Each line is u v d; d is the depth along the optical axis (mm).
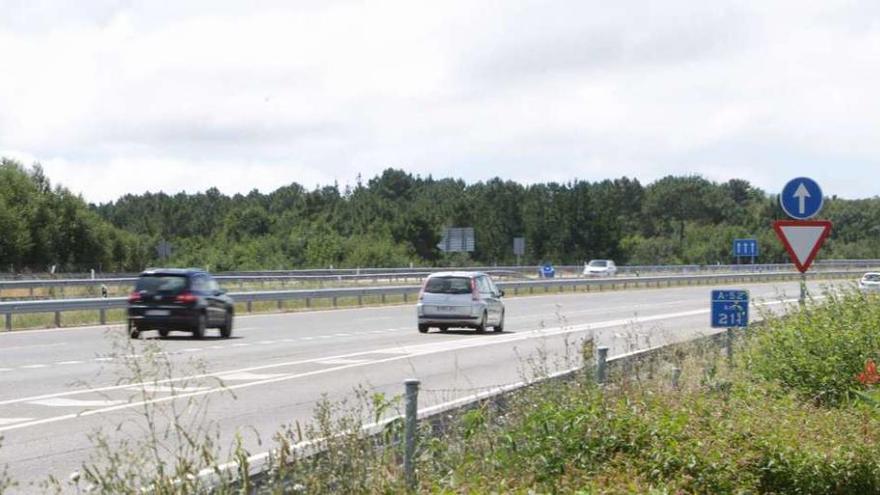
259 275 65188
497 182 156000
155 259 95125
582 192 131875
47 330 31844
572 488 8492
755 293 57469
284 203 159375
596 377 12453
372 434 8578
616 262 130750
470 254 127875
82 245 77812
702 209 170125
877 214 143125
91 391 17359
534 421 9516
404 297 51688
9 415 14648
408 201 168750
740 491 9156
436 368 21438
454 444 9289
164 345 26953
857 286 18844
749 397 12203
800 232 18797
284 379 19297
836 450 9891
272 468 7121
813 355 15016
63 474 10469
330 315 41062
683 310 45656
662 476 9117
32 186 76500
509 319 39688
